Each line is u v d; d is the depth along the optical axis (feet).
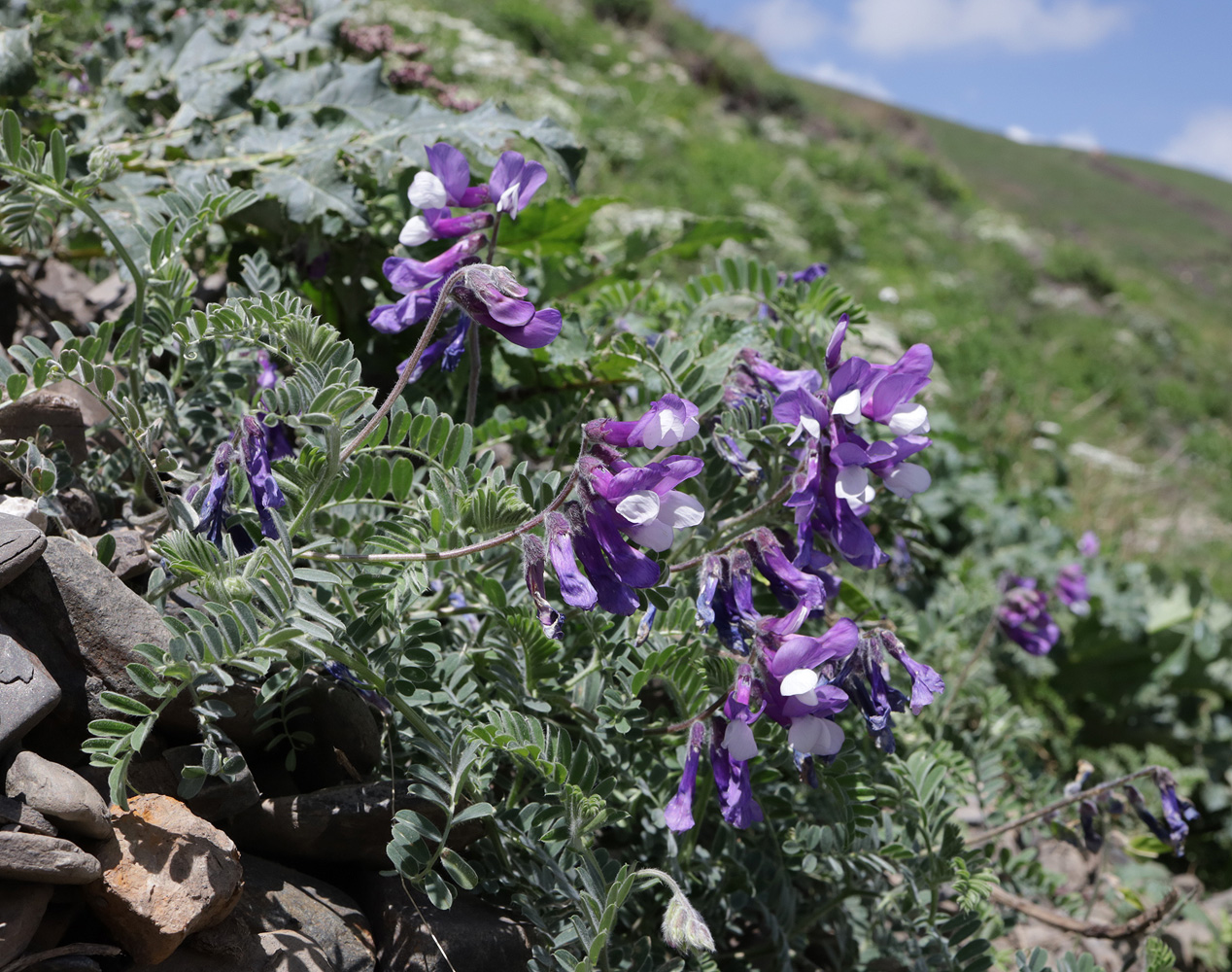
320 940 5.47
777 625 5.48
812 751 5.39
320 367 5.76
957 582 14.01
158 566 6.16
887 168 78.13
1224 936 11.03
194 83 10.08
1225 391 64.18
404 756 6.27
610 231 20.17
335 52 11.99
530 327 5.31
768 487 7.11
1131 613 16.33
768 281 8.75
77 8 13.55
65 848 4.48
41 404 6.37
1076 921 8.99
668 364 7.43
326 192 8.83
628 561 5.01
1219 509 37.37
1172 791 8.26
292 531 5.60
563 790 5.43
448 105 13.33
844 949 7.58
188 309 6.69
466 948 5.71
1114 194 177.99
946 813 7.15
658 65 67.87
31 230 7.14
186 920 4.71
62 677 5.23
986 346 42.24
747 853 7.08
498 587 6.27
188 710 5.49
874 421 5.84
